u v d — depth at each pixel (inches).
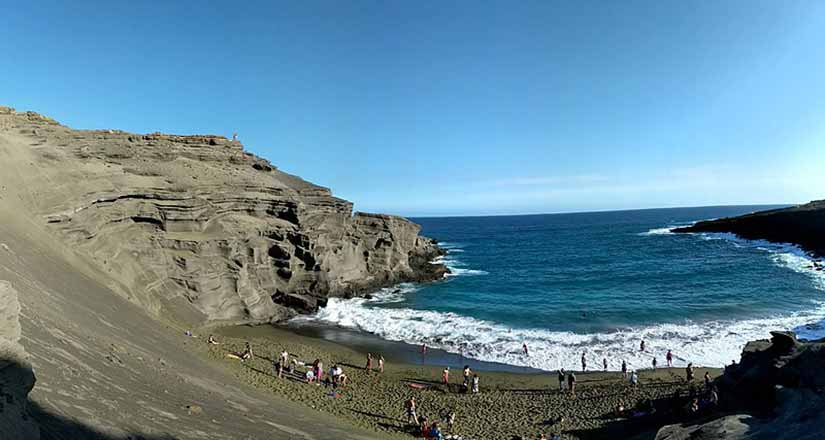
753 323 1612.9
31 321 509.0
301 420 692.7
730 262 3038.9
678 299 2026.3
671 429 660.7
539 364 1325.0
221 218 1843.0
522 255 4057.6
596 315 1806.1
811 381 618.2
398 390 1117.1
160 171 1849.2
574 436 855.7
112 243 1338.6
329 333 1646.2
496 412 981.8
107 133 1975.9
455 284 2637.8
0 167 1095.6
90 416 351.9
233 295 1653.5
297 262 2031.3
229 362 1079.6
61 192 1219.2
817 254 3117.6
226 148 2532.0
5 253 732.0
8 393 253.9
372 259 2603.3
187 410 494.9
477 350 1451.8
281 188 2293.3
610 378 1187.3
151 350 767.1
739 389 749.9
